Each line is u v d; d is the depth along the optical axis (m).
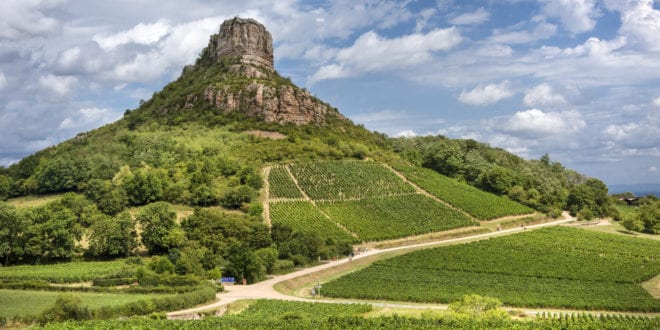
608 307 101.44
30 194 185.50
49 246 124.06
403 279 121.25
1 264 121.62
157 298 89.94
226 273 119.62
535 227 190.12
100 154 197.62
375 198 192.75
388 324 78.50
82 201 157.38
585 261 140.88
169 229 134.38
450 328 75.94
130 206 164.50
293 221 163.25
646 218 191.00
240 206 169.12
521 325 79.00
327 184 196.50
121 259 128.88
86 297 93.94
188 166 188.00
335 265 136.50
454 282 119.56
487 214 190.75
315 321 79.75
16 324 76.81
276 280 120.19
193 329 73.06
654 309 100.94
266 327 75.25
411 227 172.00
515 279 124.62
